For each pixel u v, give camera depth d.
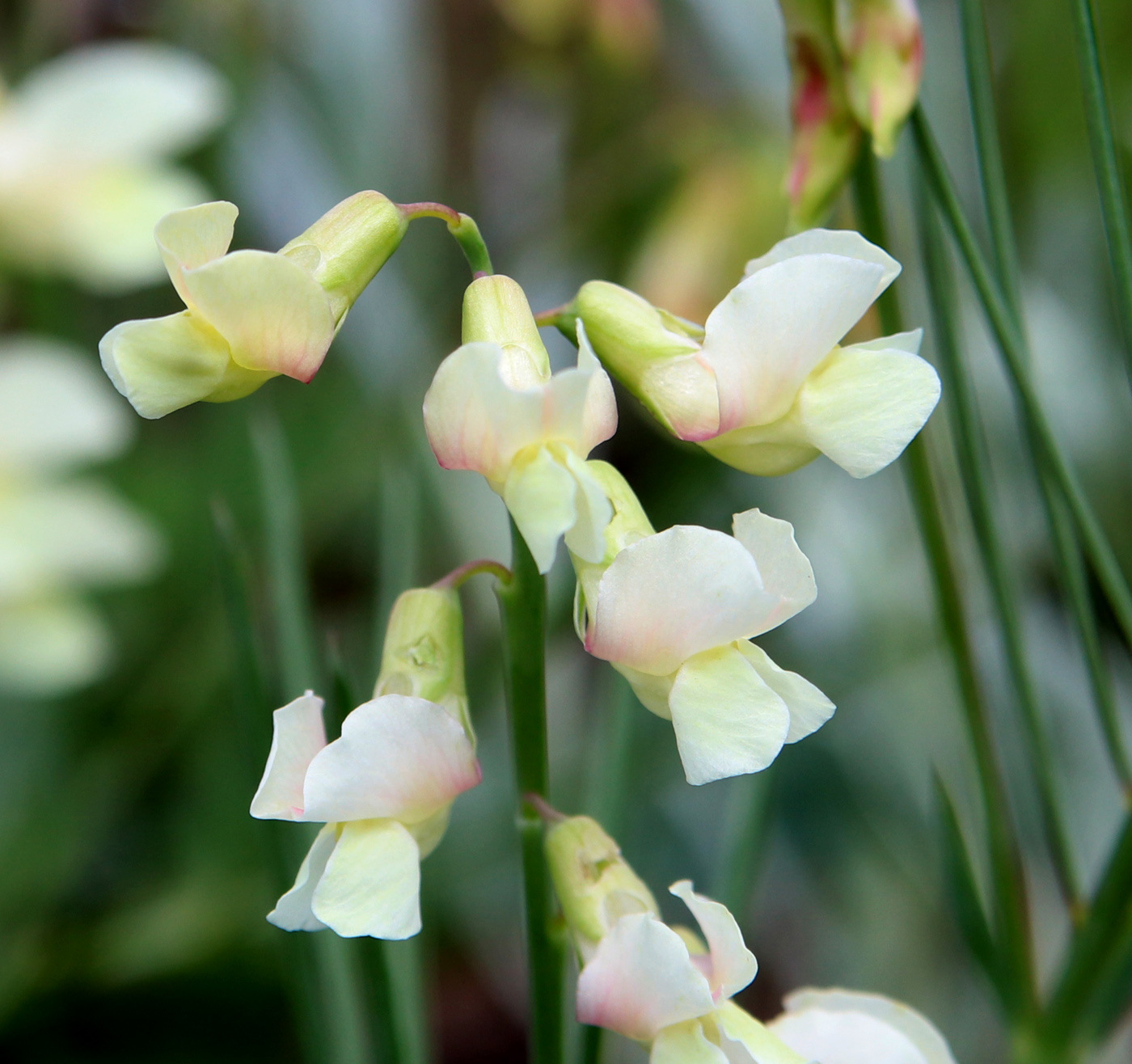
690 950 0.22
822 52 0.23
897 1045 0.22
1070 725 0.36
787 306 0.21
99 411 0.40
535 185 0.50
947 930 0.36
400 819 0.21
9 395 0.39
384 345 0.42
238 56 0.44
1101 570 0.23
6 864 0.38
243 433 0.42
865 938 0.36
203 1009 0.38
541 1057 0.22
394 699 0.21
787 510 0.40
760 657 0.21
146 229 0.41
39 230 0.40
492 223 0.48
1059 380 0.38
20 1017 0.37
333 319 0.21
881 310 0.24
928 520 0.24
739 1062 0.21
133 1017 0.38
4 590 0.38
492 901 0.38
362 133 0.45
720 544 0.20
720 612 0.20
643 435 0.43
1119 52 0.37
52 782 0.40
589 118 0.48
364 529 0.44
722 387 0.21
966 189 0.38
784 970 0.38
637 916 0.21
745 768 0.20
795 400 0.21
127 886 0.40
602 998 0.21
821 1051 0.22
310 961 0.24
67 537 0.40
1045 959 0.33
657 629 0.21
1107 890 0.24
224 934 0.37
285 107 0.45
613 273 0.46
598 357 0.21
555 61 0.48
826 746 0.37
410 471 0.26
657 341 0.21
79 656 0.40
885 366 0.21
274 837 0.24
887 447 0.21
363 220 0.21
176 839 0.40
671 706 0.21
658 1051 0.21
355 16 0.45
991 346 0.36
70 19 0.48
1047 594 0.38
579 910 0.21
